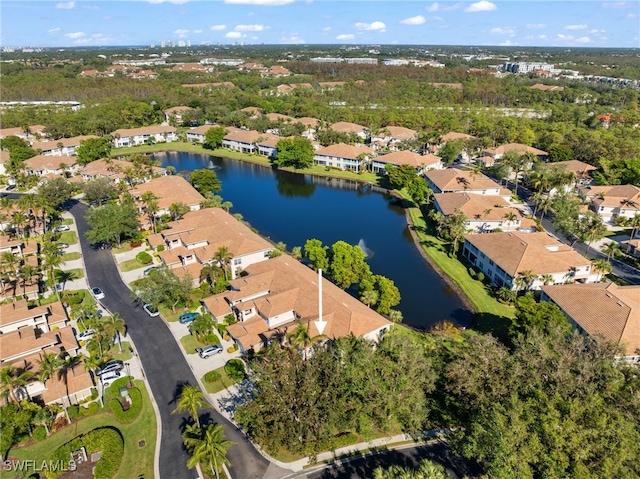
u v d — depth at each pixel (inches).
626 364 2111.2
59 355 2564.0
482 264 3833.7
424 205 5541.3
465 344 2466.8
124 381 2507.4
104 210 4197.8
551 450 1600.6
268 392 1989.4
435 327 3075.8
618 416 1653.5
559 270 3376.0
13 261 3452.3
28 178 5659.5
